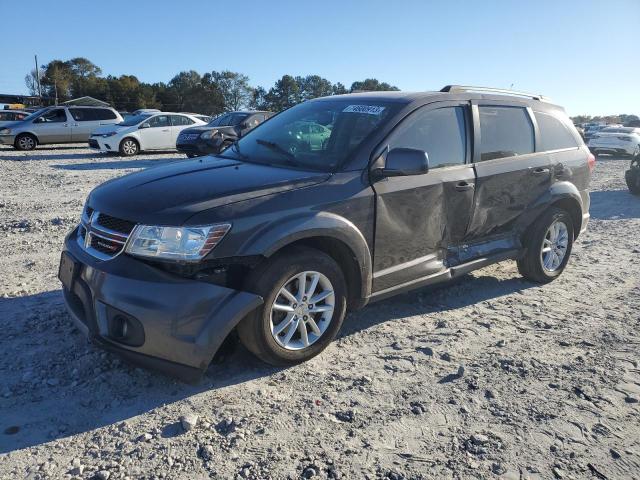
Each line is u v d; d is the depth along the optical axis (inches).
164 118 791.1
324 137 165.9
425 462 109.3
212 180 144.0
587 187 231.3
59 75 4151.1
